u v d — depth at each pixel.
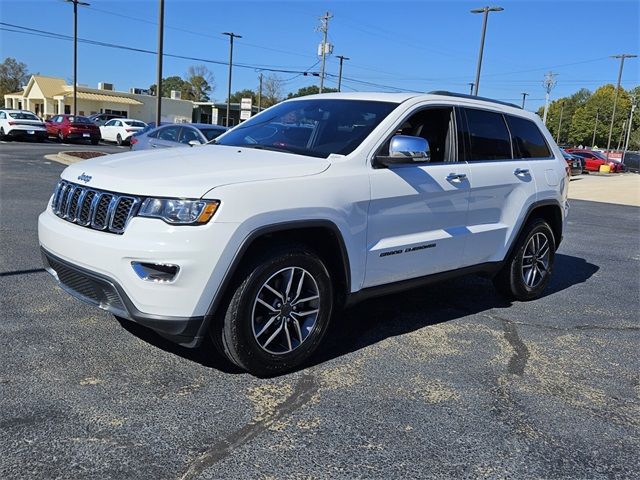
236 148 4.31
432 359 4.17
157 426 3.05
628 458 3.05
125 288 3.28
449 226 4.66
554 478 2.83
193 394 3.42
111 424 3.03
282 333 3.75
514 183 5.20
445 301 5.64
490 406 3.52
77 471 2.63
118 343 4.04
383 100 4.54
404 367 4.00
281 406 3.35
